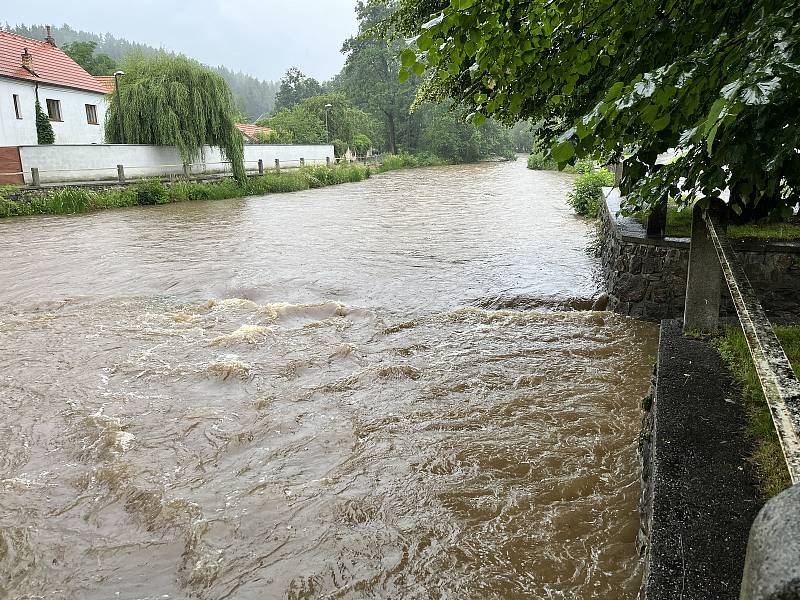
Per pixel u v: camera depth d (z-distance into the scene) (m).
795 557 0.73
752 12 2.92
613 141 2.79
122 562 3.65
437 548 3.70
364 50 66.44
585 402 5.54
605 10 3.24
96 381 6.31
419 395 5.79
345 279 10.53
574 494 4.18
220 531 3.87
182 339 7.58
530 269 10.84
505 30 3.18
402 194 27.36
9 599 3.38
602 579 3.39
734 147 2.81
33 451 4.96
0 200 19.47
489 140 69.31
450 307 8.77
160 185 24.33
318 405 5.63
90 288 10.26
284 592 3.38
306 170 34.81
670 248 7.42
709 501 2.54
